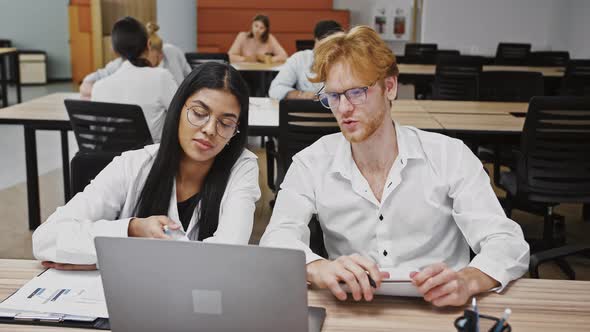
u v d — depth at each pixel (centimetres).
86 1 1187
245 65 664
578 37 858
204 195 182
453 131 344
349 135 159
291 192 182
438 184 172
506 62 762
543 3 943
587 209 434
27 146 389
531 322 134
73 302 140
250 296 113
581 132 319
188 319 116
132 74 346
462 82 551
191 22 791
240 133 181
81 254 154
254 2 1104
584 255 196
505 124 364
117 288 116
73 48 1218
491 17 952
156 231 156
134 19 349
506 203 372
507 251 156
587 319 136
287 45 1117
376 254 176
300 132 325
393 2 1119
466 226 169
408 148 173
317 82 160
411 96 1023
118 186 181
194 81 170
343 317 137
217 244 110
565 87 587
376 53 154
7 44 1212
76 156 210
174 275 113
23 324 133
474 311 116
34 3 1230
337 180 177
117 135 321
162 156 176
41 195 479
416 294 145
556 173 329
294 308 113
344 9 1139
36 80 1212
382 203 172
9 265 162
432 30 958
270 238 169
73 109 323
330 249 185
